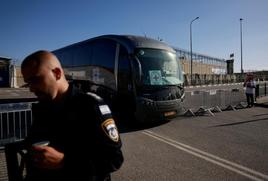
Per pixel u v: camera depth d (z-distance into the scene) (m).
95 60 12.08
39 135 1.57
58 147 1.47
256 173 5.07
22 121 7.16
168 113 9.54
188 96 12.38
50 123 1.55
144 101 9.13
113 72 10.48
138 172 5.09
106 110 1.57
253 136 8.11
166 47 10.79
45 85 1.49
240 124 10.05
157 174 4.99
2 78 39.66
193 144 7.16
